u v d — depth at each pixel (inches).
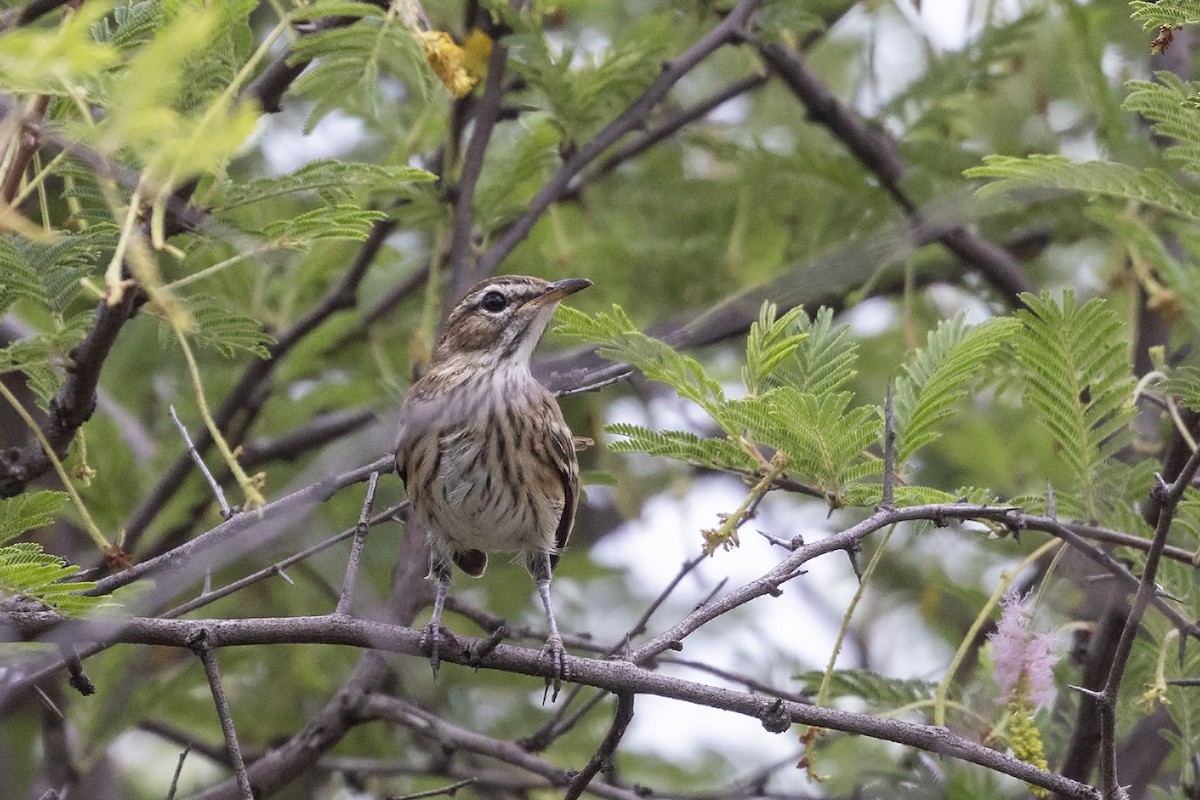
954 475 600.7
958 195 462.0
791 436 336.2
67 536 515.8
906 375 380.8
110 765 523.8
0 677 359.6
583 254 595.8
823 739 492.7
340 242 547.5
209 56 302.0
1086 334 353.7
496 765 581.3
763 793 481.7
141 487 550.3
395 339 609.0
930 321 616.7
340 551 531.5
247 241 310.3
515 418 431.8
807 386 358.9
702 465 358.9
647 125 612.1
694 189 605.3
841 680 424.5
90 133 283.7
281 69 341.7
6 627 302.4
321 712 448.1
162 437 605.6
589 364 486.3
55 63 256.2
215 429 295.1
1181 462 386.9
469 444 425.4
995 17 564.7
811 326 369.7
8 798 516.4
